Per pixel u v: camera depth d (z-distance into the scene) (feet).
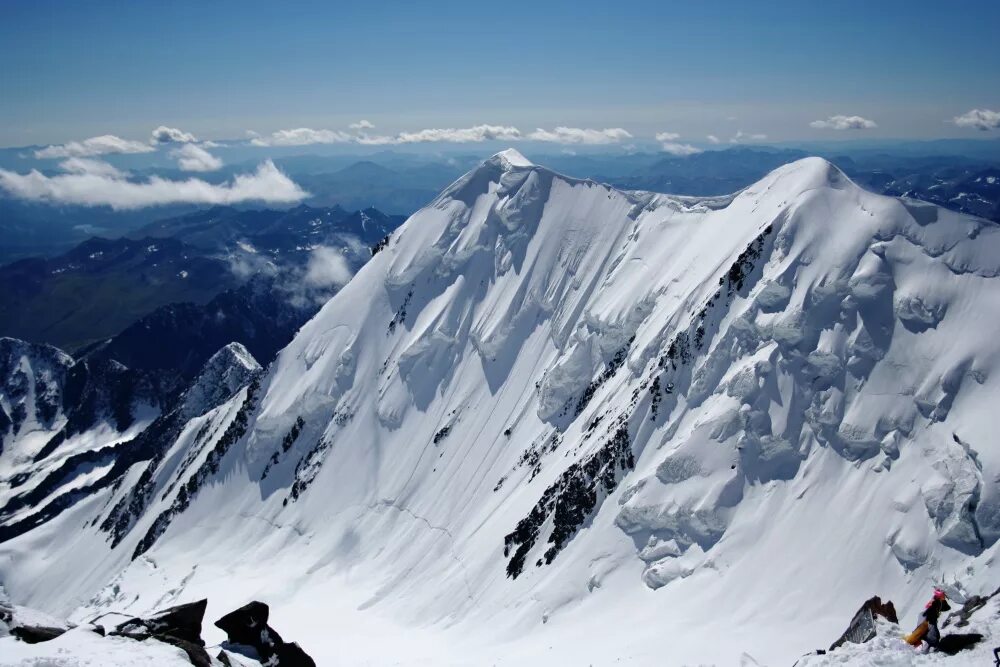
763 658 203.21
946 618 109.09
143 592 455.22
